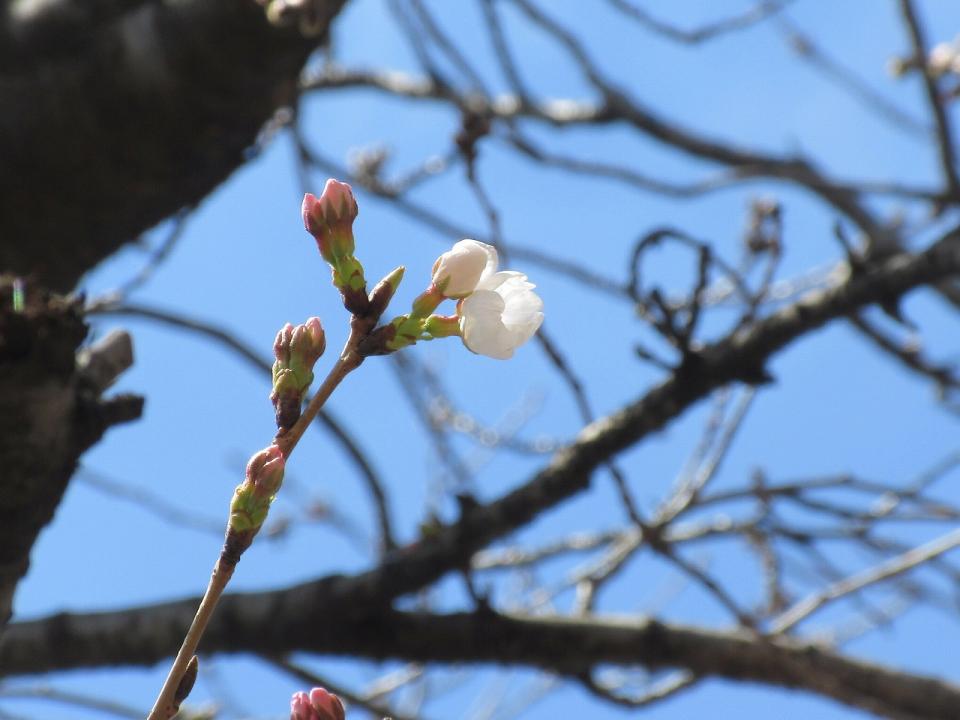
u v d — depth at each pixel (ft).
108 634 3.35
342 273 1.90
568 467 3.25
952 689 3.38
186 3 3.28
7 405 2.09
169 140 3.42
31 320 2.10
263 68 3.31
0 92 3.38
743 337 3.24
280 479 1.84
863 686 3.35
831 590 3.43
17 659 3.34
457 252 1.93
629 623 3.47
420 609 3.46
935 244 3.25
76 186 3.43
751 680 3.43
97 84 3.34
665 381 3.22
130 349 2.28
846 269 3.32
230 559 1.84
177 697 1.85
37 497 2.12
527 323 1.94
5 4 3.49
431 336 1.92
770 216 3.31
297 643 3.40
